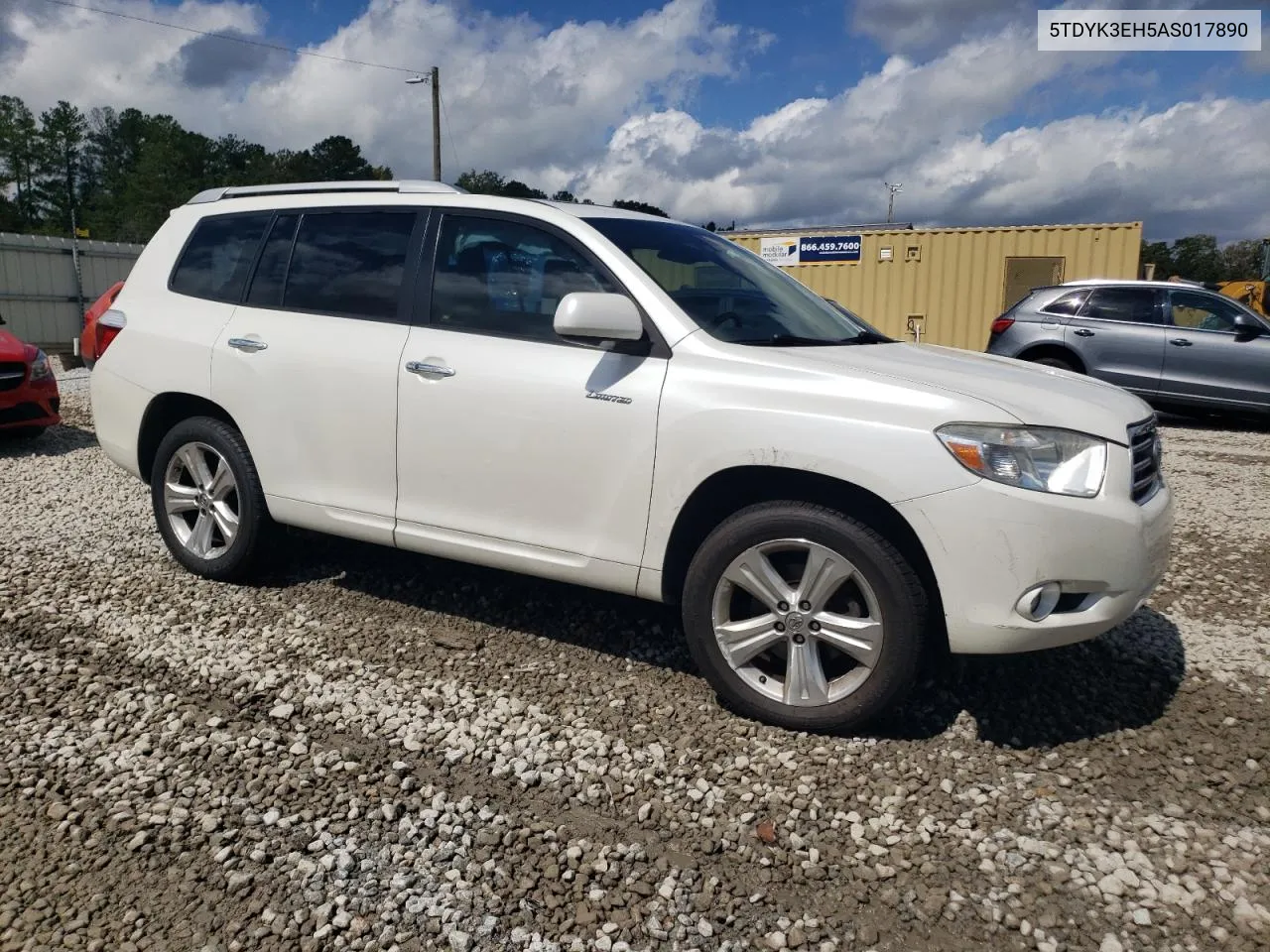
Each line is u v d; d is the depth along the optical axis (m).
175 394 4.59
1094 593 3.04
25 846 2.54
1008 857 2.61
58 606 4.27
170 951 2.17
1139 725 3.37
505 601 4.43
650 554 3.40
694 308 3.54
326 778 2.90
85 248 20.09
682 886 2.47
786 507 3.18
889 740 3.22
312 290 4.27
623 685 3.61
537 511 3.62
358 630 4.07
